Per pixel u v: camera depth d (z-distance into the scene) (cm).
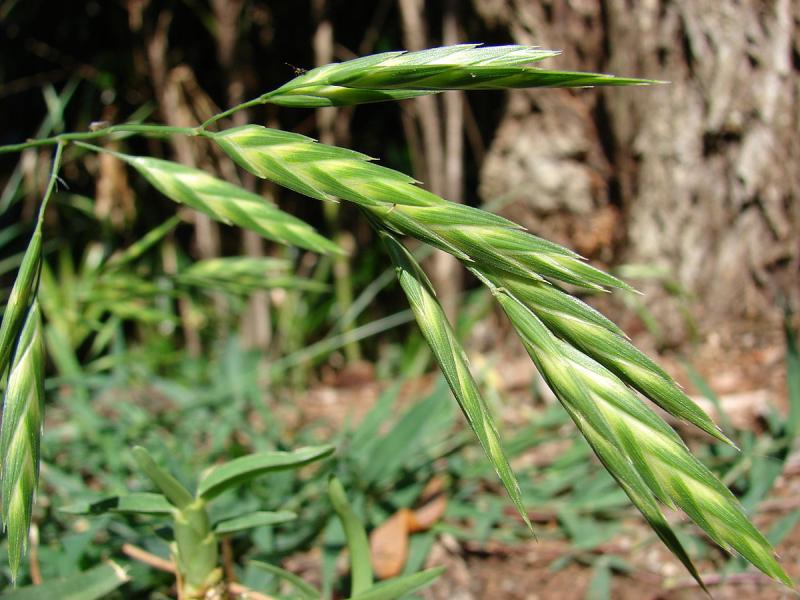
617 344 6
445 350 6
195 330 23
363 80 6
